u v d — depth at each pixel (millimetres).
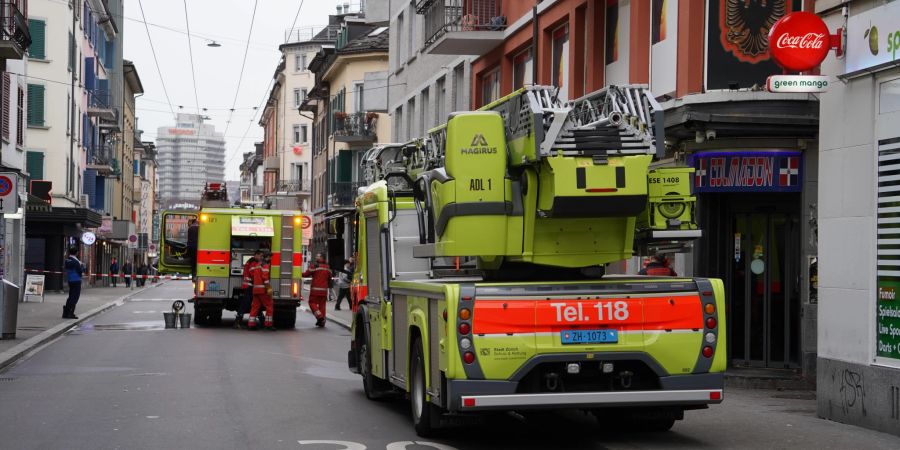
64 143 50844
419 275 12320
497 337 9203
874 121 10938
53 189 50688
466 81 30953
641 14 18094
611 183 9359
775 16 16078
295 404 12961
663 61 17484
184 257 31016
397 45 42531
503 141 9820
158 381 15250
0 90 31344
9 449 9656
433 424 10195
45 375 16047
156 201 170500
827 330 11688
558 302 9320
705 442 10164
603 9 20656
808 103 15406
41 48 50125
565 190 9297
